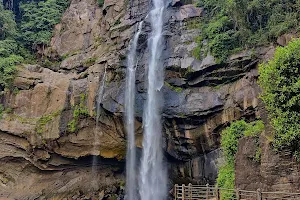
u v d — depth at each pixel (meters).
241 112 17.92
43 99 22.20
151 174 21.03
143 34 22.84
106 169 23.14
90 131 21.83
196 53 20.27
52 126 21.31
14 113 21.83
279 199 10.53
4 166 21.12
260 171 11.66
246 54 18.39
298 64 10.96
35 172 21.64
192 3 23.67
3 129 20.98
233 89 18.69
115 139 21.86
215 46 19.34
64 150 21.62
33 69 23.47
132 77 22.00
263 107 12.16
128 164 22.20
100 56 23.45
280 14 18.27
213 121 19.09
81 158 22.06
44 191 21.64
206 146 19.52
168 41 21.80
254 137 12.34
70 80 22.86
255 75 17.86
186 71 20.05
